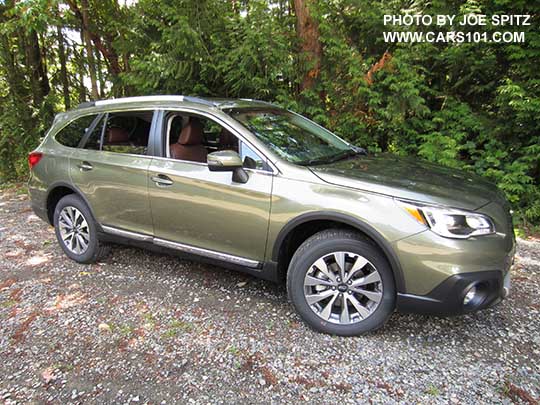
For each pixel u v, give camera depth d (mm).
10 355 2678
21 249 4602
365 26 6555
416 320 2982
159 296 3408
